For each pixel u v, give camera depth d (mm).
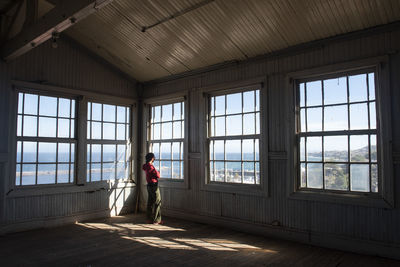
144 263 3697
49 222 5609
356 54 4129
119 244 4492
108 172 6668
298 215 4582
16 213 5238
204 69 6000
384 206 3795
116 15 5148
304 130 4637
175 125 6637
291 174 4645
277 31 4512
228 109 5688
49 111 5785
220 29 4809
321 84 4512
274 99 4953
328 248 4250
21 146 5379
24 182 5383
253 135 5246
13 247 4359
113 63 6742
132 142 7176
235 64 5496
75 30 5863
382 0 3568
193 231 5273
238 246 4383
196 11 4559
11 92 5262
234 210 5410
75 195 6035
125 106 7109
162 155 6859
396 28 3814
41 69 5660
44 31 3955
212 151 5891
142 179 7176
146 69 6676
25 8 4945
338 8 3832
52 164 5762
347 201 4082
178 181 6453
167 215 6613
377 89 3975
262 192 4992
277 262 3711
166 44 5594
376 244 3867
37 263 3705
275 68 4973
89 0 3191
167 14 4797
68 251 4168
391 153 3797
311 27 4262
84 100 6242
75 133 6148
